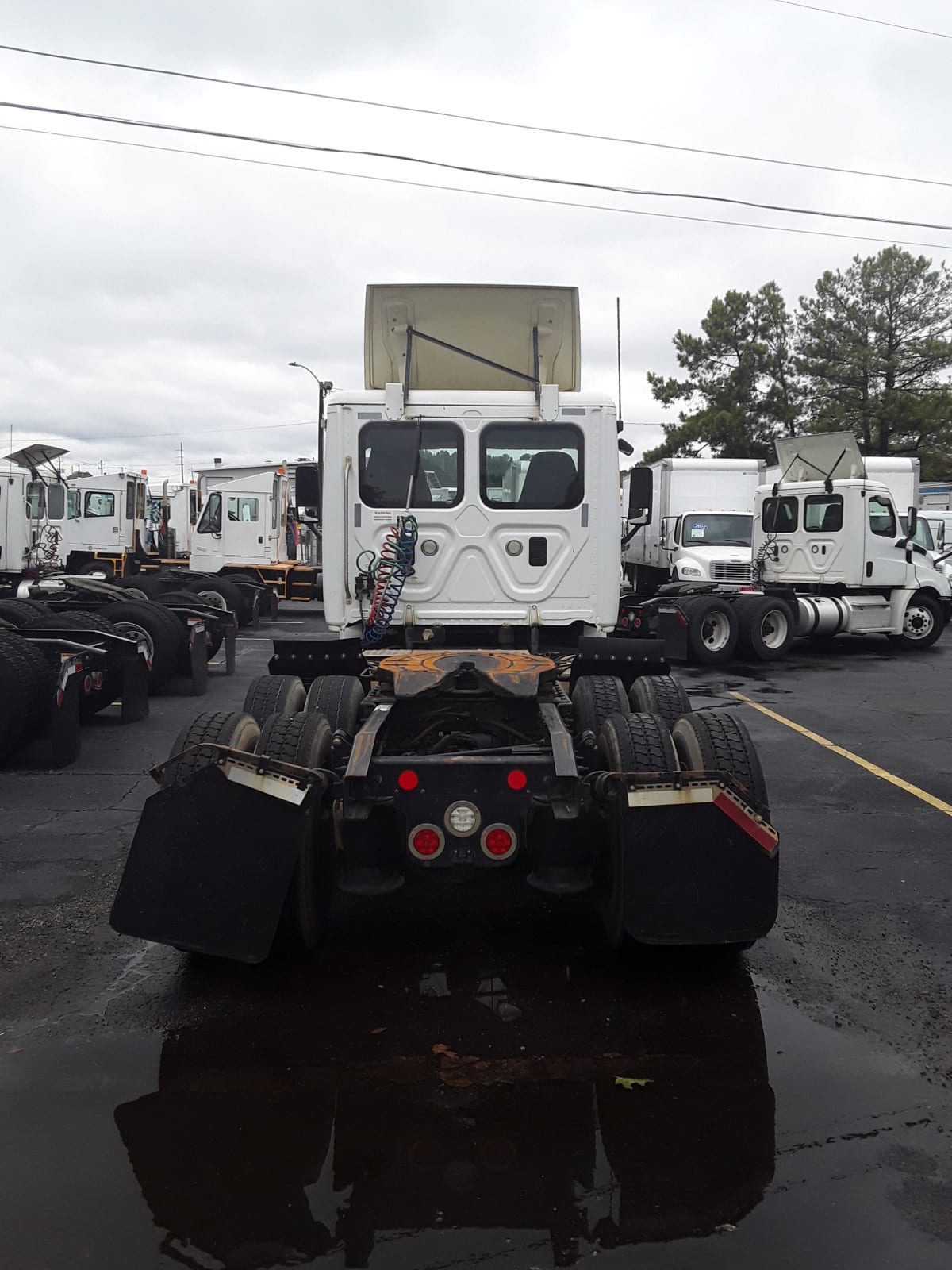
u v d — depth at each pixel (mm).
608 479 6461
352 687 5406
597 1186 2820
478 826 4016
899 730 9906
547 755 4320
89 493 25516
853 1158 2959
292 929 4230
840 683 13344
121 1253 2541
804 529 16844
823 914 4980
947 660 15922
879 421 38781
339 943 4578
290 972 4266
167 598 13805
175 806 3846
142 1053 3576
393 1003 3979
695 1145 3018
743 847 3857
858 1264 2514
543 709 4719
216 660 15688
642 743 4168
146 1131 3080
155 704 11375
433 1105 3236
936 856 5914
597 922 4828
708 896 3852
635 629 12656
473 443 6410
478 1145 3016
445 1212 2705
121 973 4246
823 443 16594
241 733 4438
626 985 4145
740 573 19281
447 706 5168
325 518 6480
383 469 6430
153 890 3828
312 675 6539
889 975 4277
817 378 40344
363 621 6484
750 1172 2891
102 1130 3088
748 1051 3605
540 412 6391
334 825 4266
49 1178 2848
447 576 6465
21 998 4020
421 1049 3602
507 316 6586
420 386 6652
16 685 7848
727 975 4250
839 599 16359
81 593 13094
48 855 5840
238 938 3814
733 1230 2643
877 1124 3143
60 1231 2623
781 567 17312
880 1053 3605
